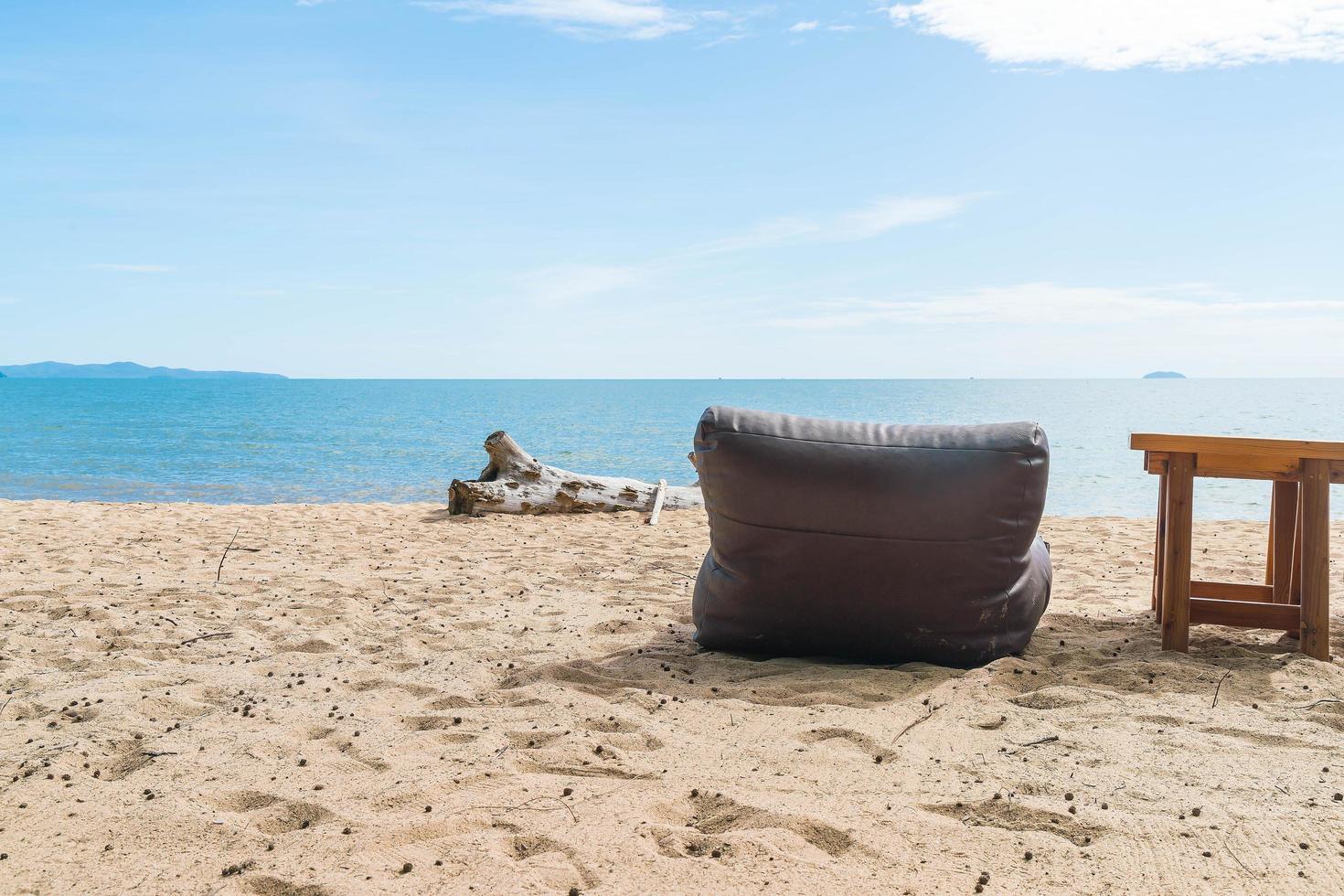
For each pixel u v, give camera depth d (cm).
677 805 271
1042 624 509
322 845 243
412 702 378
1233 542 859
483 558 755
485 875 227
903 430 420
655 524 1000
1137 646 452
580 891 220
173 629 501
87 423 3947
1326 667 404
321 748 322
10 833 253
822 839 249
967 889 221
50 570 670
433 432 3434
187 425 3859
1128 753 309
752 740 328
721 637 445
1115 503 1465
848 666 429
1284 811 260
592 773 298
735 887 222
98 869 233
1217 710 353
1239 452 420
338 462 2197
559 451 2638
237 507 1134
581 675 411
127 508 1088
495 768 299
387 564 717
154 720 355
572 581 654
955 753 313
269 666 434
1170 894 218
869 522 407
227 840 249
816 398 9112
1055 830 253
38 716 359
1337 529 942
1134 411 4694
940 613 415
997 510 405
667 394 11388
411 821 256
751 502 417
